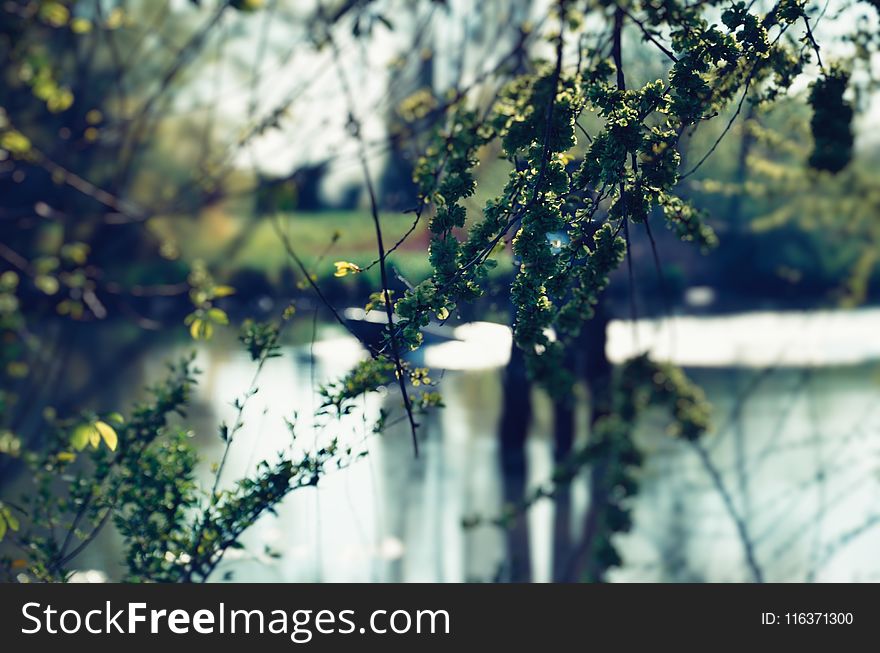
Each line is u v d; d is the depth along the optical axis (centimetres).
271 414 1606
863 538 1159
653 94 389
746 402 1992
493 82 562
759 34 386
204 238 2267
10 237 1366
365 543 1107
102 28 662
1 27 513
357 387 449
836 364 2470
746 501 1295
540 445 1725
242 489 473
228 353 2380
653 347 909
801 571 1063
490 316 567
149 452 496
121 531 484
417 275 462
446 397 2008
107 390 1983
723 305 3212
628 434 898
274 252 2081
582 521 1288
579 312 412
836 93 505
